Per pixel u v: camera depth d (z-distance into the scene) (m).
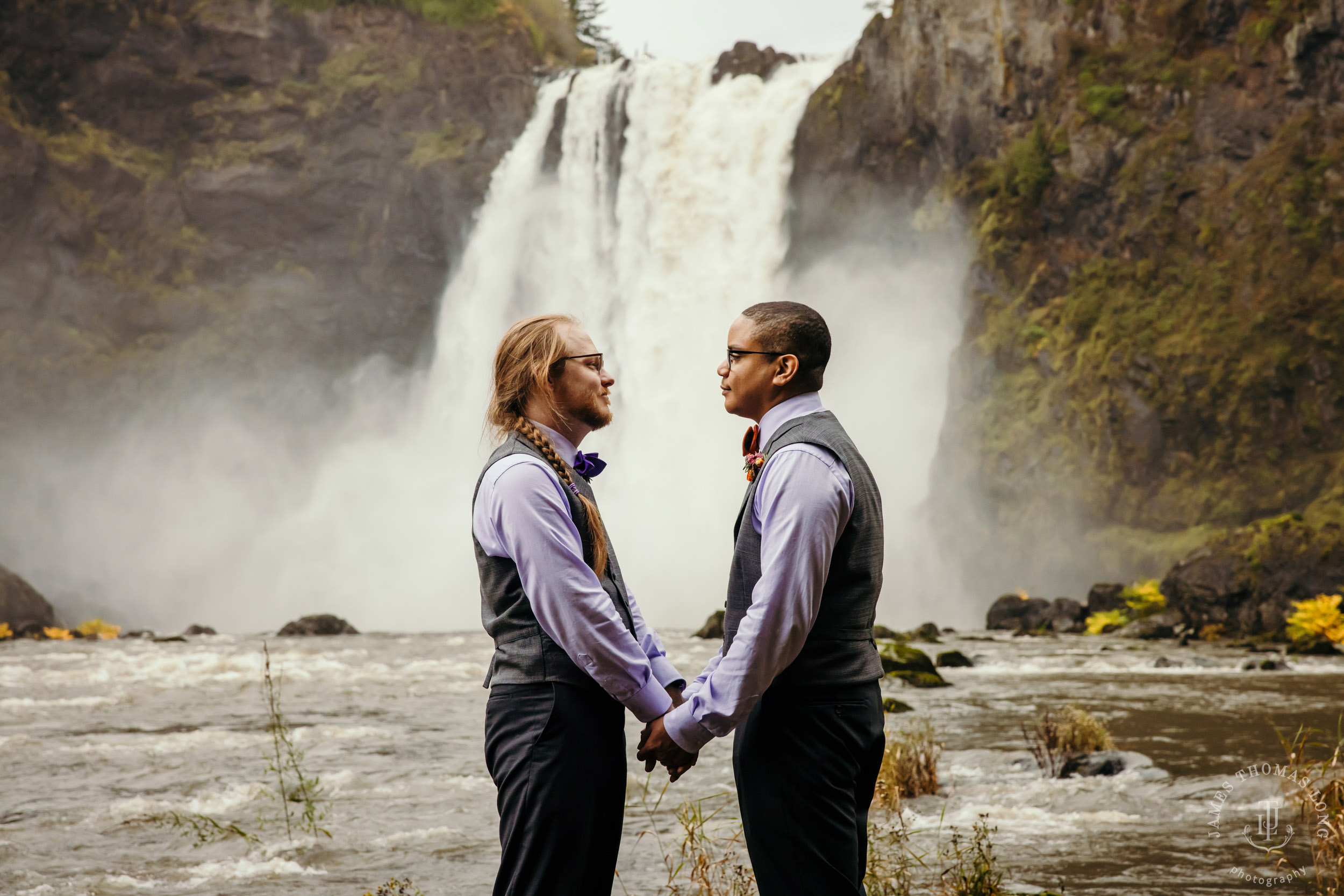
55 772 7.05
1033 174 35.09
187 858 4.80
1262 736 8.35
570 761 2.46
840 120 38.84
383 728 9.24
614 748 2.53
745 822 2.60
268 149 45.72
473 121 46.28
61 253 43.44
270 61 46.62
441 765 7.33
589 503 2.68
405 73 46.53
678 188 41.03
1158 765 6.93
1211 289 30.81
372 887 4.29
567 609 2.43
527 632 2.53
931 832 5.07
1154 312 31.64
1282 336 29.20
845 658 2.56
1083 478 31.23
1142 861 4.46
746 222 40.06
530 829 2.45
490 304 44.38
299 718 9.91
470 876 4.47
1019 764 7.02
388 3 47.06
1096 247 34.09
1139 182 33.22
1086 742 7.30
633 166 41.88
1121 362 31.23
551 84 46.22
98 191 44.16
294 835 5.23
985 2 36.59
